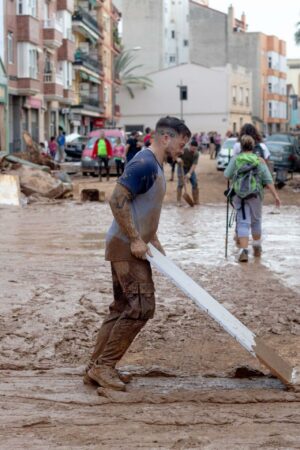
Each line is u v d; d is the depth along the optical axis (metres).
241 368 6.77
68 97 62.84
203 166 48.53
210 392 6.22
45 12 57.97
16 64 51.81
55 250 14.09
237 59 110.38
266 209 23.11
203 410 5.80
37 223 18.97
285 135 43.66
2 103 48.47
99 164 35.00
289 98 126.75
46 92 58.56
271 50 116.62
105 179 37.16
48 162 34.19
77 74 71.19
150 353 7.55
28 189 25.95
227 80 93.00
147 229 6.23
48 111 60.25
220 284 10.77
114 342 6.30
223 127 93.50
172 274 6.05
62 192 26.33
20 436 5.23
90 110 73.62
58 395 6.17
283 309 9.26
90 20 73.44
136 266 6.18
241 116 98.44
